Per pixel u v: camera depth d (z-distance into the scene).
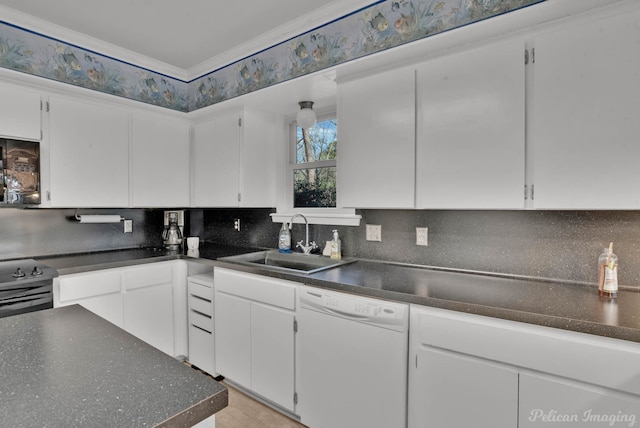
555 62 1.36
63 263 2.24
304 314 1.81
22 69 2.19
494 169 1.50
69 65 2.40
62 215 2.59
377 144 1.84
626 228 1.48
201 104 2.99
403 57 1.74
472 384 1.30
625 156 1.24
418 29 1.79
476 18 1.62
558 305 1.27
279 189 2.83
